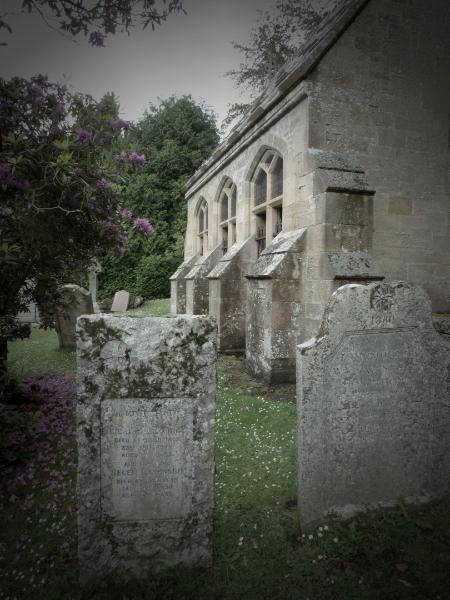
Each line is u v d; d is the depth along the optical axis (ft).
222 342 28.25
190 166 70.23
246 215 29.55
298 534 8.97
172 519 8.04
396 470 9.87
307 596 7.18
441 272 23.52
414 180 22.72
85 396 7.63
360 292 9.42
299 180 21.18
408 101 22.38
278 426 14.58
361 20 21.13
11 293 14.28
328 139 20.68
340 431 9.36
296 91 20.95
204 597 7.26
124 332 7.71
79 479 7.67
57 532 8.88
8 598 7.15
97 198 13.87
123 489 7.89
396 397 9.78
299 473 8.96
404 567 7.73
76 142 12.80
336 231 18.76
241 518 9.45
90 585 7.55
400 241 22.57
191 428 7.99
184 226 68.39
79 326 7.55
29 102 12.08
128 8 9.43
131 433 7.85
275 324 20.25
